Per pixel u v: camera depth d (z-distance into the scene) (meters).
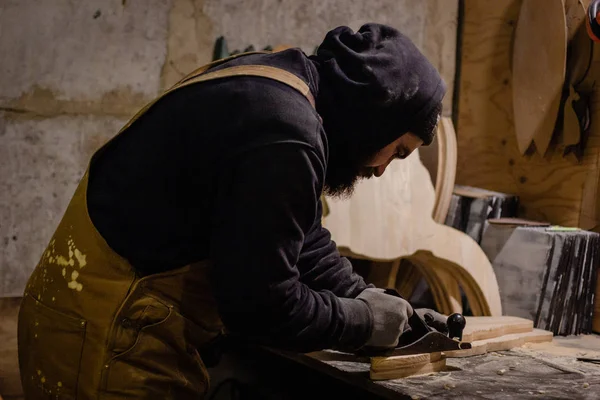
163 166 1.13
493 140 2.52
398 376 1.46
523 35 2.34
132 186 1.16
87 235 1.21
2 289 1.99
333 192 1.33
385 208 2.00
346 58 1.19
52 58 1.97
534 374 1.54
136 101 2.10
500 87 2.49
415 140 1.26
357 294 1.48
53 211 2.03
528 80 2.33
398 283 2.39
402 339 1.53
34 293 1.30
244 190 1.03
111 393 1.21
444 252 2.09
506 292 2.20
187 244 1.18
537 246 2.12
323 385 2.12
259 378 2.28
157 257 1.18
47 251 1.31
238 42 2.22
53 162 2.01
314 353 1.65
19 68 1.93
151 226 1.16
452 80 2.62
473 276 2.12
